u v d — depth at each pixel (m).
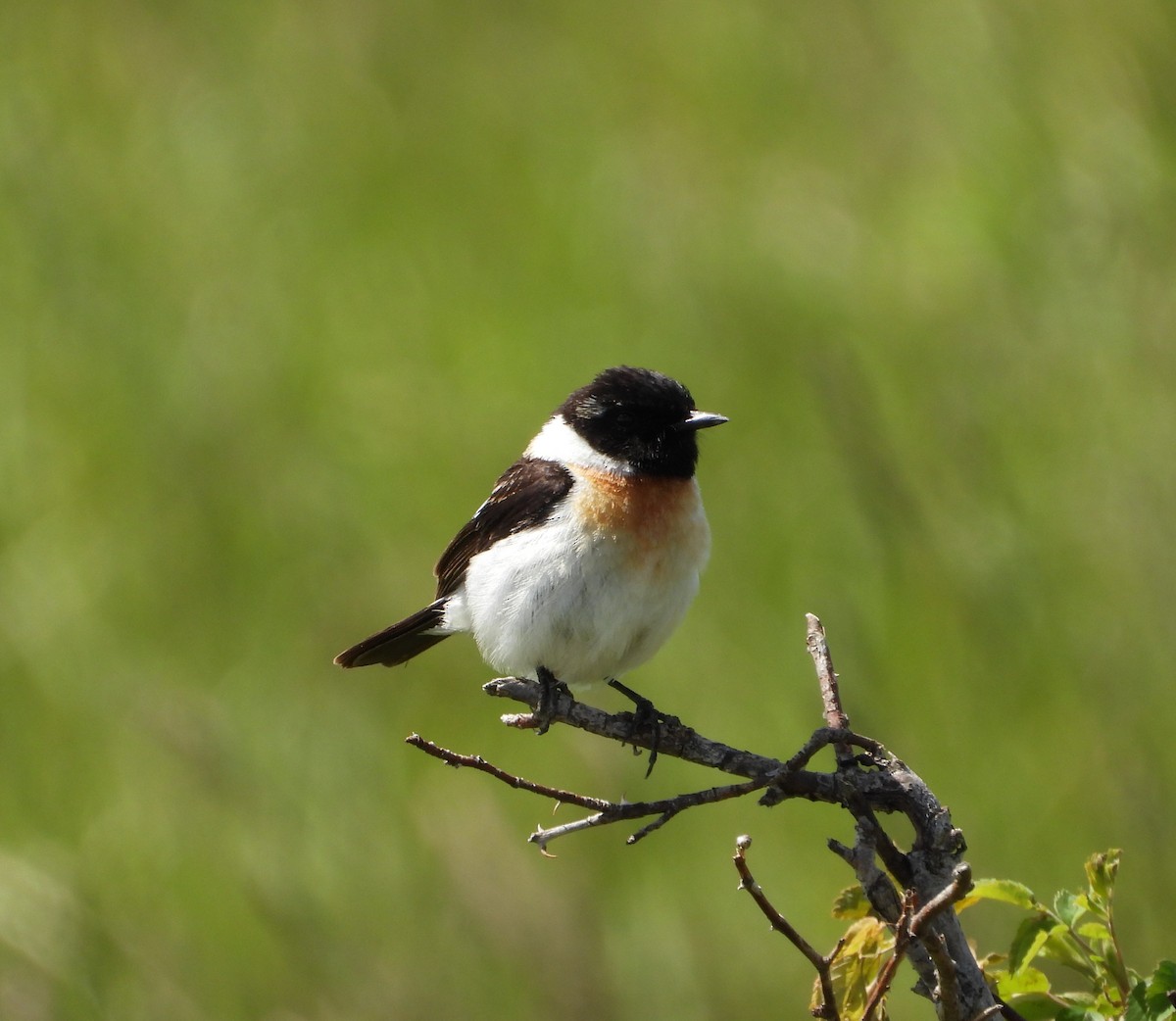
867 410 11.95
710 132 15.30
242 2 16.50
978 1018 5.07
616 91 15.87
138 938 11.16
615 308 14.20
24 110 15.34
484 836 11.19
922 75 14.70
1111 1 12.95
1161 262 12.12
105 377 13.88
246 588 12.98
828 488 12.79
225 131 15.72
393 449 13.60
